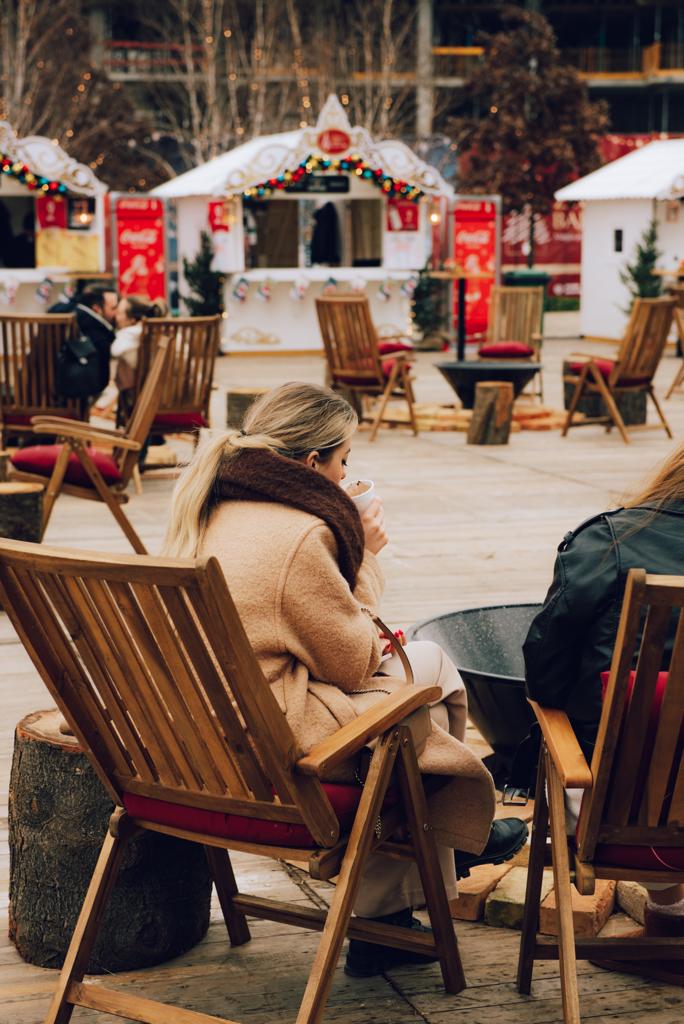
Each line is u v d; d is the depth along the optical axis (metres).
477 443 10.94
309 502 2.41
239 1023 2.57
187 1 39.56
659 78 42.66
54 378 7.98
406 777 2.45
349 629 2.39
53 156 19.02
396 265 20.14
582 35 46.66
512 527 7.54
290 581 2.36
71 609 2.31
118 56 42.75
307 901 3.13
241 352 19.72
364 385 11.29
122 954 2.77
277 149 18.91
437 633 3.64
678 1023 2.56
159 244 20.33
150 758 2.46
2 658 5.17
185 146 38.97
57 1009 2.47
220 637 2.11
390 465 9.89
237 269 19.38
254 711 2.17
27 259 19.83
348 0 42.00
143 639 2.24
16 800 2.81
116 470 6.57
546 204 31.88
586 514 7.93
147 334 7.91
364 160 19.23
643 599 2.02
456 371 12.05
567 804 2.54
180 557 2.44
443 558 6.73
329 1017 2.59
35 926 2.80
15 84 34.44
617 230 21.14
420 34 40.41
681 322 14.13
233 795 2.35
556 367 17.88
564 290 33.91
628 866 2.29
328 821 2.29
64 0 36.12
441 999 2.65
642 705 2.12
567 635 2.41
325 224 20.84
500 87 32.16
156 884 2.78
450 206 21.14
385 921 2.79
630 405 11.70
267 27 39.12
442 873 2.72
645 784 2.25
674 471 2.44
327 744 2.26
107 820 2.72
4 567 2.32
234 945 2.90
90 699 2.44
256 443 2.49
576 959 2.57
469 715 3.55
